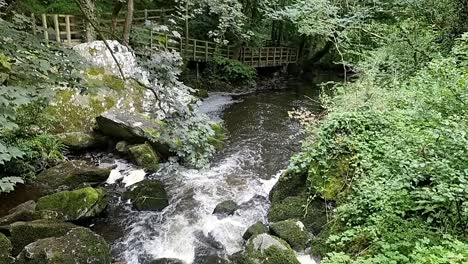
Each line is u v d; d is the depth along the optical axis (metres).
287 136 9.72
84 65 3.90
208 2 12.20
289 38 19.11
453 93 4.48
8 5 4.48
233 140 9.33
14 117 2.92
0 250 4.48
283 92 15.59
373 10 9.48
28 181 6.54
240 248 5.34
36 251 4.43
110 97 8.87
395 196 4.20
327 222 5.20
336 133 5.88
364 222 4.61
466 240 3.74
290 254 4.67
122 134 8.05
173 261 5.09
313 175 5.71
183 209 6.28
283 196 6.20
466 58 5.81
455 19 7.54
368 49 9.98
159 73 4.07
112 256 5.16
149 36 5.57
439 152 3.61
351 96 6.66
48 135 7.43
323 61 19.19
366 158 5.07
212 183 7.10
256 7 15.10
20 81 3.33
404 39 8.13
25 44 3.53
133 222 5.95
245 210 6.20
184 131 4.28
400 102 6.05
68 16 9.84
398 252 3.70
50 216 5.50
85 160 7.73
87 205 5.82
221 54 15.55
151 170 7.48
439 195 3.56
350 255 4.29
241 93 15.05
